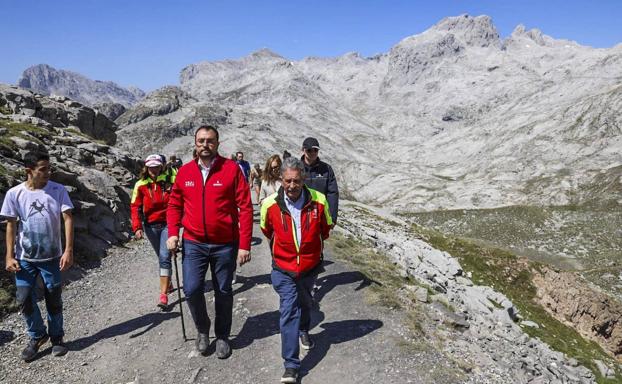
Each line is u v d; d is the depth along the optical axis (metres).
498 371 7.31
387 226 30.52
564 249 114.25
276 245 6.14
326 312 8.59
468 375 6.74
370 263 12.41
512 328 14.80
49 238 6.91
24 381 6.45
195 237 6.38
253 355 6.98
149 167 8.99
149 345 7.48
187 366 6.73
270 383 6.24
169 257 9.04
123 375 6.63
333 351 7.04
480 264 29.70
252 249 14.06
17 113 21.88
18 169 12.71
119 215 15.81
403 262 16.11
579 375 11.83
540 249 116.38
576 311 26.66
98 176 16.72
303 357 6.89
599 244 113.44
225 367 6.66
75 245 12.15
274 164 10.85
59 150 17.34
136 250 14.19
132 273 11.74
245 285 10.33
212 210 6.27
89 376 6.62
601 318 26.14
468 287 19.20
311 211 6.08
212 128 6.23
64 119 26.88
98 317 8.73
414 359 6.82
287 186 5.90
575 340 23.34
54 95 29.19
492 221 133.25
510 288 27.94
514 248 118.75
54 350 7.16
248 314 8.57
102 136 31.52
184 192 6.35
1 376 6.55
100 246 13.16
